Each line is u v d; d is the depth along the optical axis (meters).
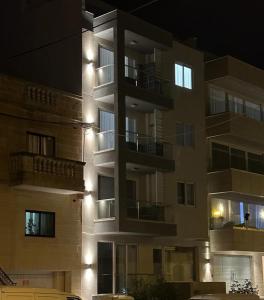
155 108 30.89
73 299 14.34
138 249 29.72
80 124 27.38
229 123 34.06
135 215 28.47
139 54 31.73
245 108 38.31
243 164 37.69
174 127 31.94
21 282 24.36
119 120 27.84
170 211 30.44
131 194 30.36
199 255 32.84
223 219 35.25
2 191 23.88
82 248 26.86
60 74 27.11
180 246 32.03
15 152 24.30
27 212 24.73
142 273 29.59
